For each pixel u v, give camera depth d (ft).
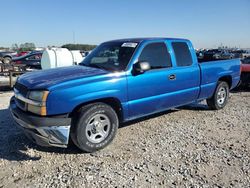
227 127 17.93
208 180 11.07
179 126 17.98
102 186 10.57
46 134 12.33
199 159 12.96
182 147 14.40
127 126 17.85
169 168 12.04
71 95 12.59
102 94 13.58
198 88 19.35
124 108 14.75
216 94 21.67
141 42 16.10
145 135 16.22
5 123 18.26
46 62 40.88
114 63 15.44
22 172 11.66
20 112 13.12
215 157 13.20
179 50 18.10
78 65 16.72
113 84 13.99
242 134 16.60
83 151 13.67
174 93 17.39
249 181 11.03
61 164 12.44
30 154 13.43
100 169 11.93
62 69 15.35
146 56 15.88
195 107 23.39
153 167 12.13
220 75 21.47
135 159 12.94
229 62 22.63
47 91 12.16
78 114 12.99
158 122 18.81
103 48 17.44
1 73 36.94
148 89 15.69
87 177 11.23
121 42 17.03
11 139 15.30
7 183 10.77
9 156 13.17
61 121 12.42
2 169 11.90
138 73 15.08
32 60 58.80
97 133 13.71
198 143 14.99
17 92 13.83
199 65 19.34
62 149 14.08
